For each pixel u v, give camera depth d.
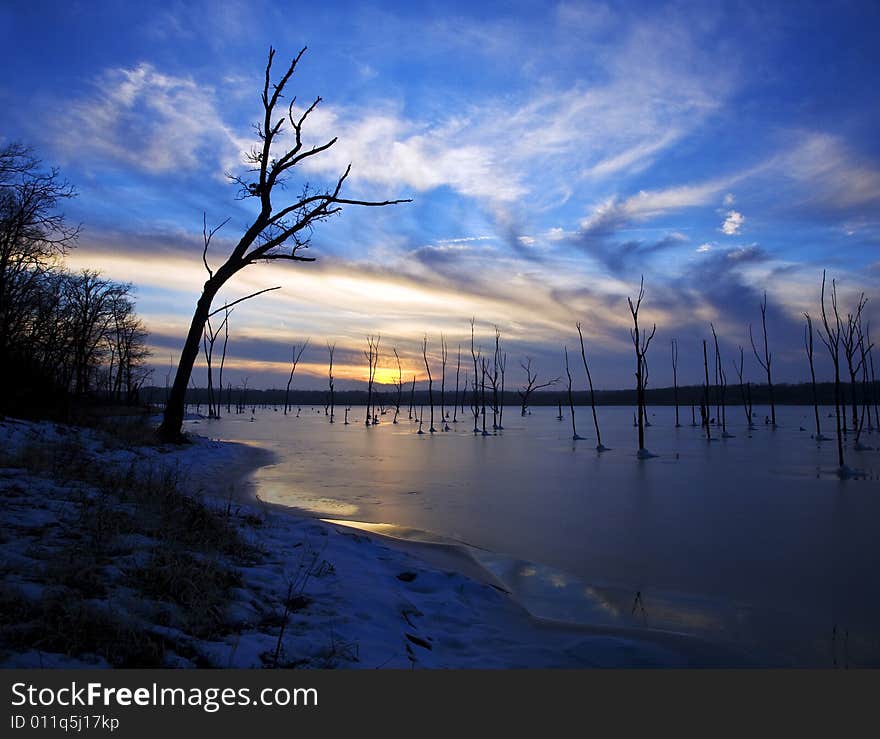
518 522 10.72
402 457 22.31
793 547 9.08
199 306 17.78
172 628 3.97
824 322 25.00
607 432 39.28
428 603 5.96
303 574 5.86
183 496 7.68
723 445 28.52
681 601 6.62
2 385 13.40
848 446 27.36
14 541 4.85
